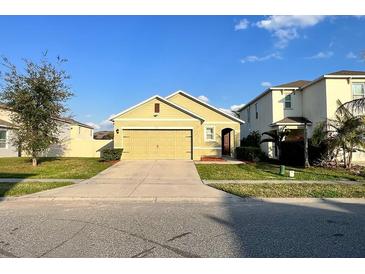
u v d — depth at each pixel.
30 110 19.05
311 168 18.31
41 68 19.52
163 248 5.31
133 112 22.39
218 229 6.50
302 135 22.11
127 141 22.33
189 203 9.60
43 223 6.95
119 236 5.97
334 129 19.70
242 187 12.00
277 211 8.38
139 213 8.05
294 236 6.01
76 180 13.61
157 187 12.09
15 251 5.15
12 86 19.05
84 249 5.25
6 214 7.88
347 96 21.73
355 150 18.61
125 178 14.34
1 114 26.78
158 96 22.33
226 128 26.11
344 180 14.08
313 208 8.85
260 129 29.28
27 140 19.08
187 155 22.39
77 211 8.27
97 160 22.14
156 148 22.36
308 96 24.64
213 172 16.39
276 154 25.42
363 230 6.45
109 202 9.67
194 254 5.04
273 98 25.77
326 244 5.55
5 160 22.73
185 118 22.42
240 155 23.52
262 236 6.01
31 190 11.03
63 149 31.81
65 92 20.20
